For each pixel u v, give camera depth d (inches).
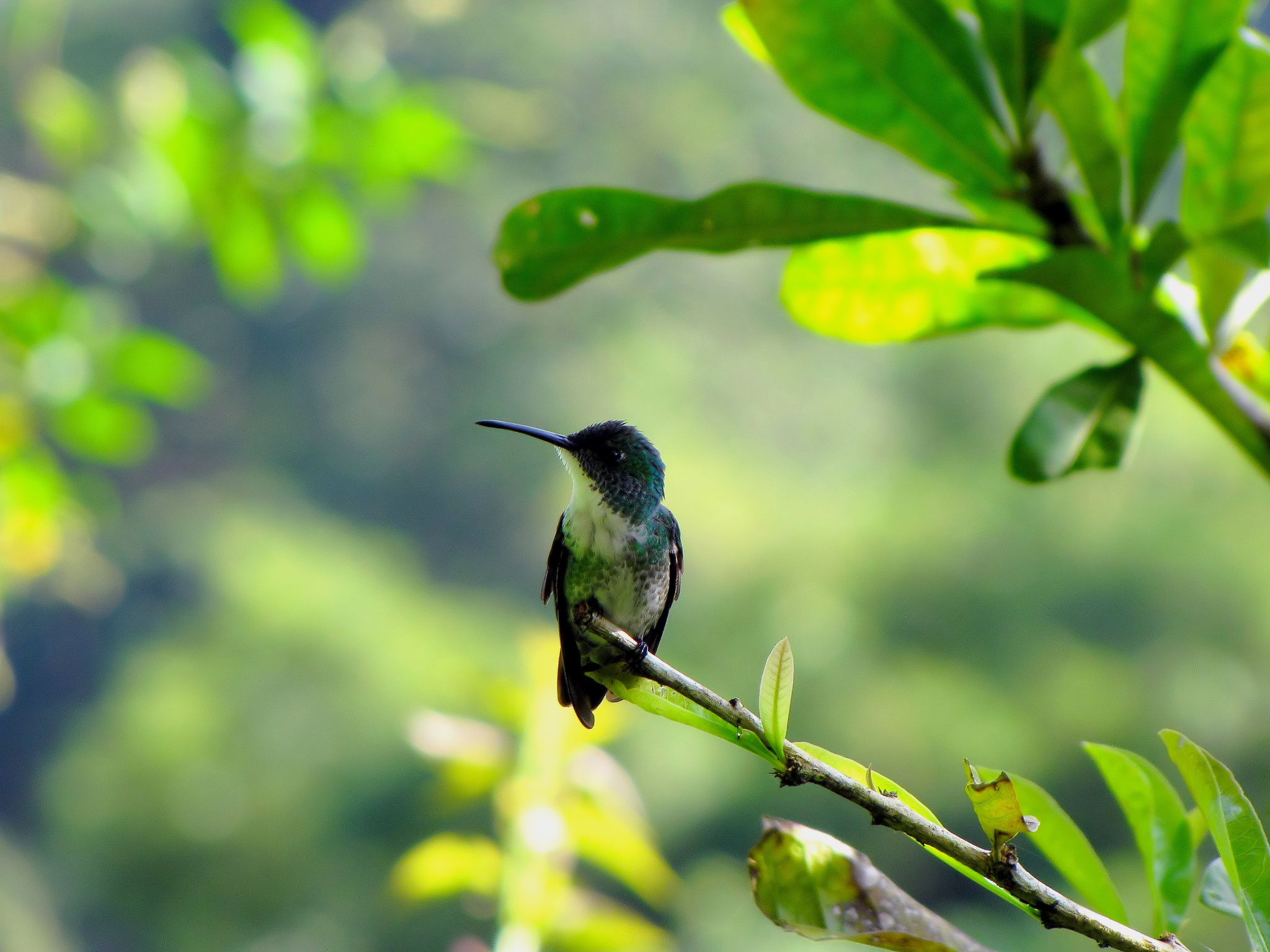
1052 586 824.3
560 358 1460.4
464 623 1159.0
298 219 163.8
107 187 160.7
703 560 943.0
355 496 1487.5
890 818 53.1
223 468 1483.8
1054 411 63.5
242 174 160.7
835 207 64.5
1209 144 60.8
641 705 57.1
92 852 948.0
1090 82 62.3
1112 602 815.1
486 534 1443.2
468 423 1465.3
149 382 162.6
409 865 85.7
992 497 899.4
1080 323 73.9
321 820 925.8
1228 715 762.8
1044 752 751.7
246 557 1213.1
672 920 669.9
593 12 1539.1
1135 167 61.2
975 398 1019.3
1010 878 50.9
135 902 920.9
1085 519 855.7
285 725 981.8
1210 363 61.6
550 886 84.5
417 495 1456.7
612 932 84.0
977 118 64.9
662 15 1540.4
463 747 91.6
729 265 1457.9
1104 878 61.9
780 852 47.3
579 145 1470.2
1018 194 64.4
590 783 90.0
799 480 1149.1
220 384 1491.1
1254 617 804.0
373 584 1141.1
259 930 872.3
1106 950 50.8
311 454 1496.1
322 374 1505.9
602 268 67.0
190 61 160.4
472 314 1494.8
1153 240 60.9
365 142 161.3
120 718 1027.9
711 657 888.3
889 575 845.8
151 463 1466.5
